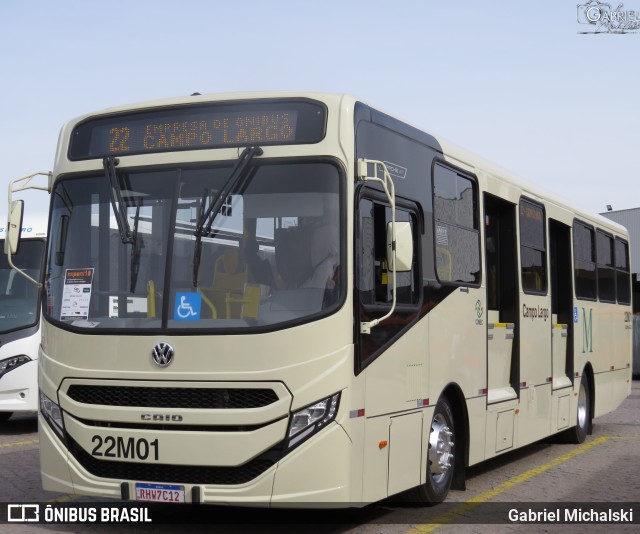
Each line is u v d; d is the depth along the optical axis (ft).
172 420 23.02
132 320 23.94
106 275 24.59
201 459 22.75
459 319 30.32
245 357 22.74
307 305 22.91
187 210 24.08
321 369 22.62
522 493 32.19
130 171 24.95
